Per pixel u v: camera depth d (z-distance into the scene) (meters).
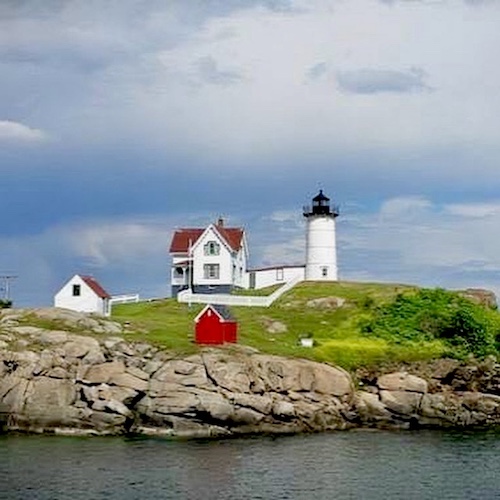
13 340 85.19
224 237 125.25
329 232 132.50
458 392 91.88
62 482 58.97
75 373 82.06
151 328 95.62
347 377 87.56
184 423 79.50
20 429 80.69
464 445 75.00
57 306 113.44
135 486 58.03
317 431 82.50
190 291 123.00
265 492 56.94
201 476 61.22
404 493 57.16
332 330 104.31
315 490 57.66
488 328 102.50
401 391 87.75
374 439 77.94
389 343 100.12
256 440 76.62
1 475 60.97
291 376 84.56
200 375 81.44
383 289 118.94
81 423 80.00
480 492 57.59
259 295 122.94
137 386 80.94
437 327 102.19
